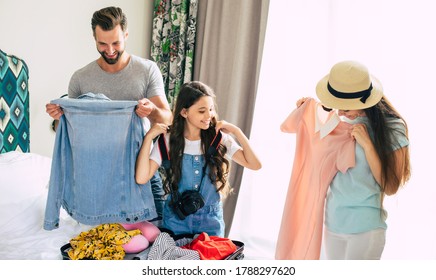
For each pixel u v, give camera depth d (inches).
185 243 69.6
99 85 85.1
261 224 118.0
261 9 113.2
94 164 71.3
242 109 119.2
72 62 115.0
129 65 85.9
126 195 72.2
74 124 70.9
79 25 115.3
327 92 72.5
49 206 71.7
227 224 123.1
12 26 101.8
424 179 91.3
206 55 125.0
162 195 79.7
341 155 71.0
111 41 80.2
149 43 136.3
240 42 116.1
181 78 128.8
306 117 79.8
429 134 91.0
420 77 91.8
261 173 117.3
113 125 71.1
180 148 71.1
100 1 119.3
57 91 112.7
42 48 108.0
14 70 100.7
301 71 110.4
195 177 71.7
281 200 115.5
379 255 69.8
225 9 121.4
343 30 102.3
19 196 84.8
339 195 70.9
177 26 128.5
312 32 108.0
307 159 79.7
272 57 113.7
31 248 74.5
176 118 71.4
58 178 72.4
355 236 69.2
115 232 68.0
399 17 94.1
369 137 68.6
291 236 81.0
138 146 73.2
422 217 91.5
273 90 114.3
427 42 90.9
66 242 77.9
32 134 109.3
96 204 71.9
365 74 68.2
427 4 90.7
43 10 107.1
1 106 98.3
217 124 72.1
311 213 76.9
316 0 107.1
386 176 67.7
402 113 93.9
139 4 130.2
